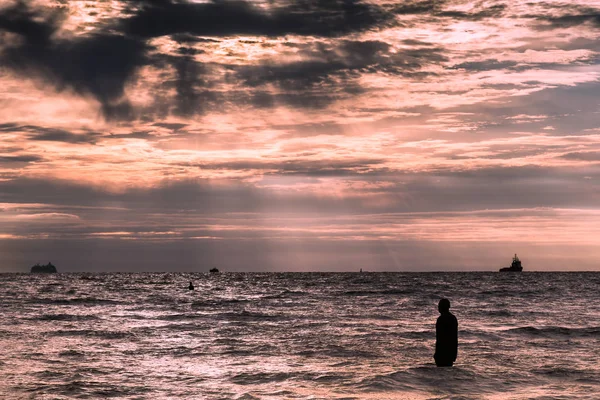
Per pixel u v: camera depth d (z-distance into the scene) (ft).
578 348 70.95
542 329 89.45
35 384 49.01
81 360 62.44
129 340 80.28
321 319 114.73
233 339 80.64
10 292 253.44
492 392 45.21
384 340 78.89
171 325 102.27
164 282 451.94
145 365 59.36
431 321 110.01
